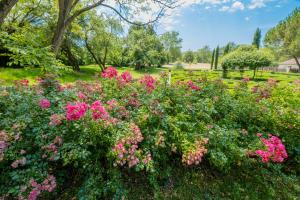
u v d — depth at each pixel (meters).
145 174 2.33
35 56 4.00
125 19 5.31
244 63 22.19
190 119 2.59
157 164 2.24
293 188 2.48
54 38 4.64
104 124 1.93
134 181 2.24
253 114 2.97
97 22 15.43
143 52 25.94
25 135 2.04
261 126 3.01
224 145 2.34
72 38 15.40
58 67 4.33
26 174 1.76
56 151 1.84
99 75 3.19
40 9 8.88
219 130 2.45
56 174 2.04
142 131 2.23
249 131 2.93
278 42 33.78
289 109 3.00
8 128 1.97
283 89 3.58
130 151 1.88
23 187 1.65
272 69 41.41
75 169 2.16
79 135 1.99
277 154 2.25
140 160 1.94
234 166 2.67
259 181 2.46
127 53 27.08
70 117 1.83
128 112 2.33
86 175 2.02
